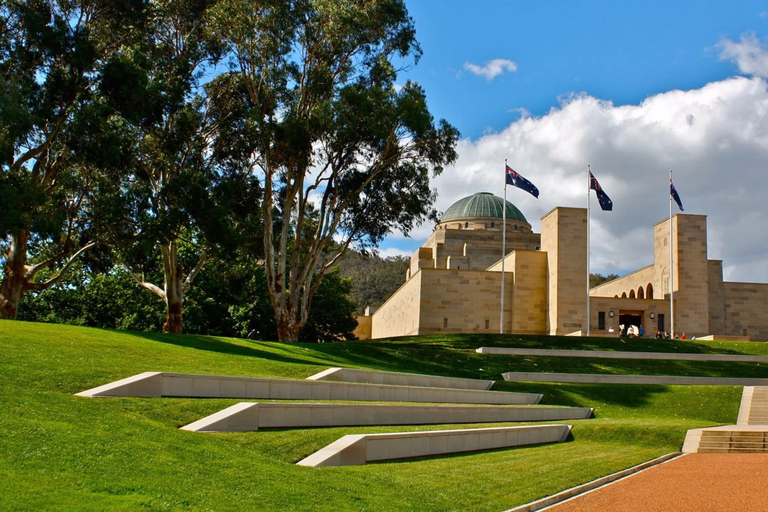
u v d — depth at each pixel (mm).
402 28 46750
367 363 40000
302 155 43719
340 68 46344
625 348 52562
